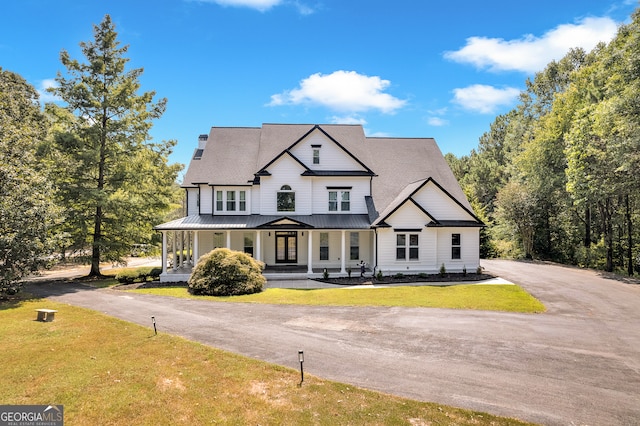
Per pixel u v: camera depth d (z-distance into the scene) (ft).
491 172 165.78
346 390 24.36
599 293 58.23
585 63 128.67
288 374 26.81
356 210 85.92
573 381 26.35
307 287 66.95
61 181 79.05
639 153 71.15
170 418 21.01
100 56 81.87
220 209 84.33
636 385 25.80
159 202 89.15
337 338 35.68
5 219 55.01
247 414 21.43
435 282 69.87
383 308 48.67
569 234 120.47
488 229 130.00
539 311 46.93
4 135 61.98
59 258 78.79
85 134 79.15
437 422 20.76
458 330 38.42
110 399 22.94
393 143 99.35
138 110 86.53
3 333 36.35
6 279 55.47
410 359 30.25
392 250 76.48
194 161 93.04
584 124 86.58
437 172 91.86
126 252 88.58
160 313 46.01
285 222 78.54
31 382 25.12
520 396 24.04
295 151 86.53
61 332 36.73
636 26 75.97
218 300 55.11
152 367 27.81
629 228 97.55
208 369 27.53
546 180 114.93
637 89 71.61
